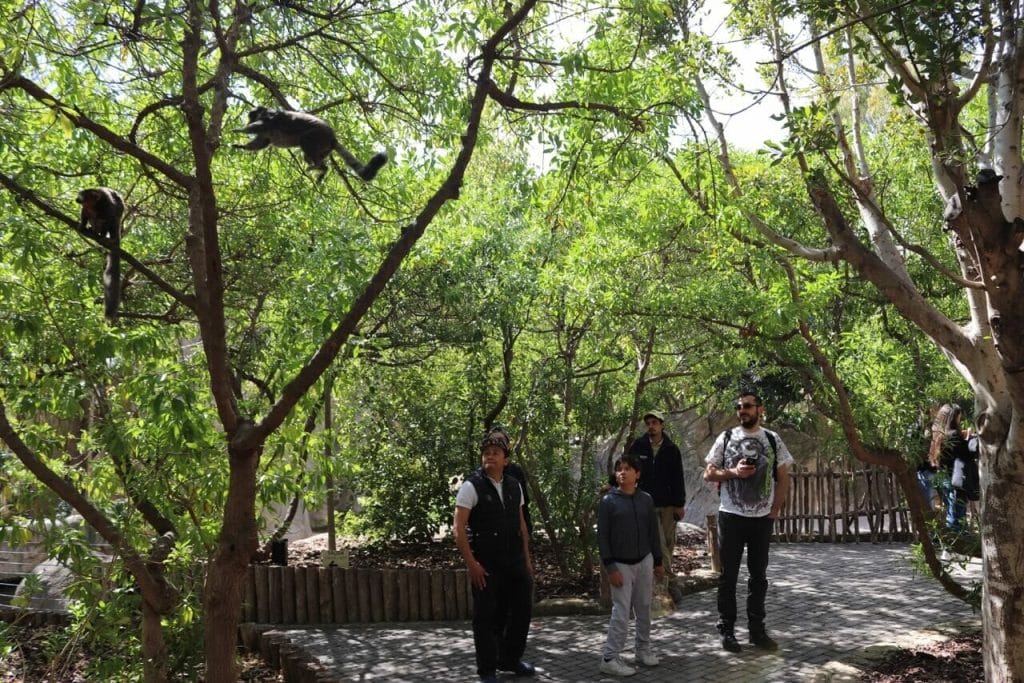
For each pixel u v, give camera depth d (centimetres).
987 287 520
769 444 837
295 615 1013
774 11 671
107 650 789
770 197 862
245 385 1252
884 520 1332
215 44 691
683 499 1035
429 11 809
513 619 788
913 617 913
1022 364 532
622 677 775
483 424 1202
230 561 551
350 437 1292
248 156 891
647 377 1246
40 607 1018
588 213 914
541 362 1107
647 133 755
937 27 551
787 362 903
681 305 895
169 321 865
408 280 1088
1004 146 598
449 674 812
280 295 934
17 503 691
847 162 731
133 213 904
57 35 666
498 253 1090
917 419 885
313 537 1512
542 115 811
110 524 616
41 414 804
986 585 636
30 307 669
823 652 815
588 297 934
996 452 625
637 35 792
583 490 1076
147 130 851
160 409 618
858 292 993
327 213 906
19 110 756
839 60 830
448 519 1262
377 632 966
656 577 949
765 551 837
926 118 621
